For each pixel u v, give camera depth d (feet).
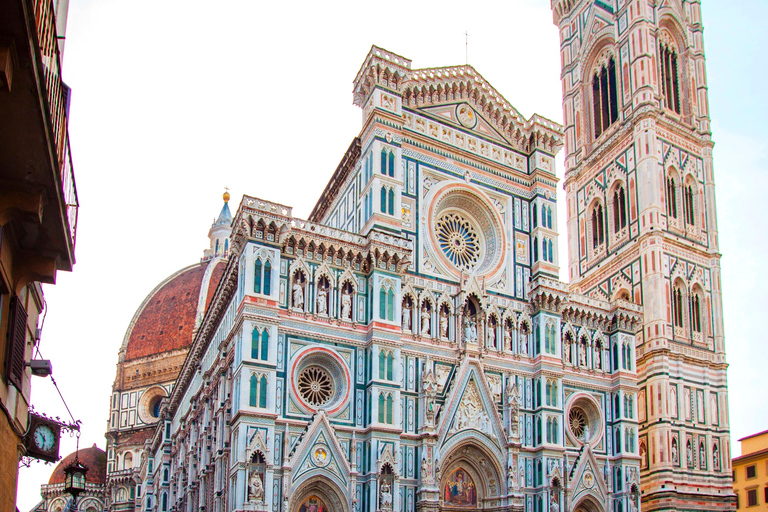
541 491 223.92
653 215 290.15
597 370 251.60
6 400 98.12
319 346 204.54
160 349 515.09
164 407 392.68
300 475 189.88
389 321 212.84
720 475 274.36
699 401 278.46
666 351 273.95
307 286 207.92
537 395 235.40
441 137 247.09
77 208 106.22
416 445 209.87
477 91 258.57
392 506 196.95
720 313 296.30
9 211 89.61
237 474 181.78
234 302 225.56
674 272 288.30
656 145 299.79
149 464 419.95
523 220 256.11
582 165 333.83
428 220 235.40
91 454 523.70
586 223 325.83
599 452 242.78
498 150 258.16
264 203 206.59
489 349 232.53
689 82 322.55
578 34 352.49
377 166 226.99
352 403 204.85
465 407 220.02
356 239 218.79
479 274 240.73
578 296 254.27
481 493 221.87
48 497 495.82
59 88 90.89
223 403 221.66
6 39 68.64
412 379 216.54
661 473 261.44
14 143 80.48
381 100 233.55
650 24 315.99
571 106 348.38
